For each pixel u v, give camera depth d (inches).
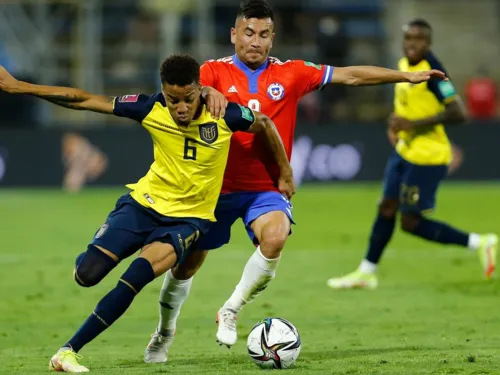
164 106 775.7
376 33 3314.5
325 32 3120.1
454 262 1642.5
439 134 1337.4
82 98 782.5
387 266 1603.1
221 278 1457.9
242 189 858.1
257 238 838.5
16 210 2506.2
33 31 3122.5
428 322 1074.1
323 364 794.2
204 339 989.2
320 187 3043.8
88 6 3125.0
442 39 3619.6
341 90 3189.0
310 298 1269.7
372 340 954.1
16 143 3016.7
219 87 855.7
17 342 975.6
